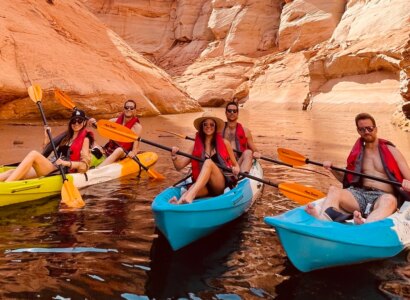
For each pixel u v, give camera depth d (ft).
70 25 54.19
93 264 9.66
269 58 94.53
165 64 119.75
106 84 49.01
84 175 17.13
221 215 12.18
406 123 39.37
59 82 44.14
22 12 48.03
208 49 111.65
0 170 16.47
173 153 14.60
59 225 12.34
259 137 34.88
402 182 11.18
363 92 66.39
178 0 127.24
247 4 107.96
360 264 9.96
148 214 13.61
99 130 17.58
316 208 11.12
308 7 92.89
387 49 61.77
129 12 125.39
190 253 10.62
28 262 9.62
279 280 9.15
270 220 9.45
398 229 10.34
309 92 77.15
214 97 94.02
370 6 76.54
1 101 42.06
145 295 8.32
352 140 33.30
